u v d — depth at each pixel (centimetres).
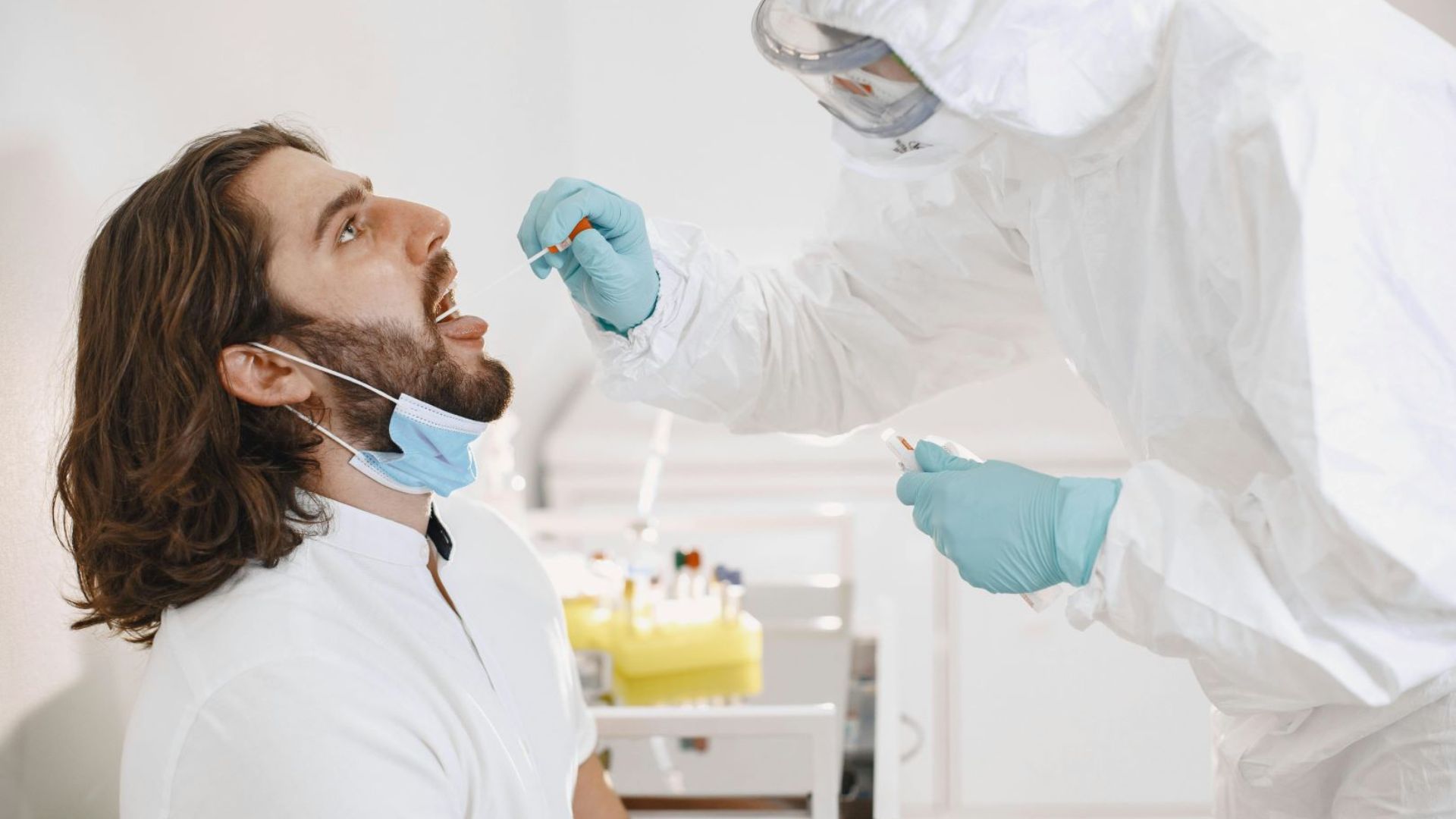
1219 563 90
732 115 313
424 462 109
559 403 320
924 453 114
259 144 107
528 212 122
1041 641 266
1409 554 83
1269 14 91
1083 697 266
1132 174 98
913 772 270
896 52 88
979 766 269
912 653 270
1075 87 92
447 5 202
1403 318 85
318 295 103
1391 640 86
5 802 105
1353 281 85
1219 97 90
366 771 94
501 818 105
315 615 102
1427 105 88
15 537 108
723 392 130
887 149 99
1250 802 114
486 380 110
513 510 194
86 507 105
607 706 154
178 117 128
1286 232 86
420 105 191
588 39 305
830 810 140
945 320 132
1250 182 88
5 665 106
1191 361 98
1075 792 267
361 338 105
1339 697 88
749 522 215
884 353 135
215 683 96
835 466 273
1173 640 92
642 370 127
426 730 100
